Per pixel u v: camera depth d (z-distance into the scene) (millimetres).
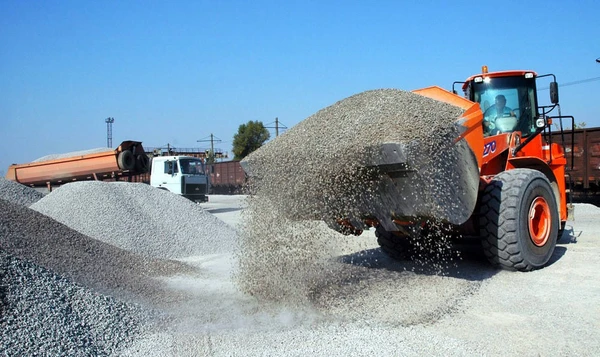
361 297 4430
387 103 4801
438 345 3281
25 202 11203
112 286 4668
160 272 5754
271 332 3635
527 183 5031
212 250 8078
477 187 4469
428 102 4656
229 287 5043
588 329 3457
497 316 3834
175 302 4473
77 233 5980
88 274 4789
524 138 6152
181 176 18750
